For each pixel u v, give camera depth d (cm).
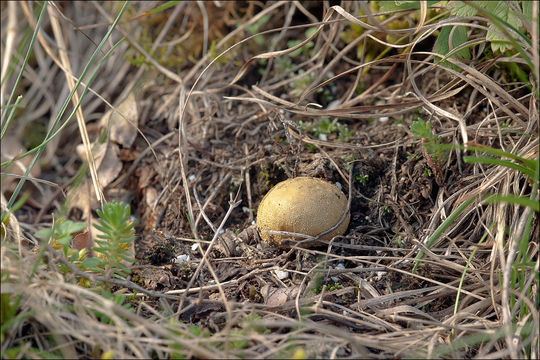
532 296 214
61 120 405
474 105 301
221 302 228
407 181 282
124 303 229
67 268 215
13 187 364
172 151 330
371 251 262
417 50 328
